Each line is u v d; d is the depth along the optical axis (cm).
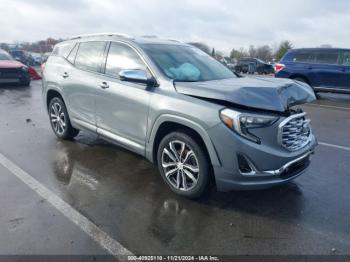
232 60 3966
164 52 431
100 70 470
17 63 1359
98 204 354
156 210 345
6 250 274
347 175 453
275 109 322
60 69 546
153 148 392
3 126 676
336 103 1159
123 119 424
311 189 405
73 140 580
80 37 540
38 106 912
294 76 1266
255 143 318
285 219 334
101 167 458
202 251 281
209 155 331
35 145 548
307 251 284
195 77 408
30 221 317
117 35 469
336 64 1183
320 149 576
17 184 397
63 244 284
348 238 304
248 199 374
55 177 421
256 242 296
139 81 378
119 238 295
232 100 318
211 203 363
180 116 346
